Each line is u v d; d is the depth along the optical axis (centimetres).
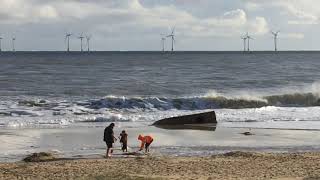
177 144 3900
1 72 14000
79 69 16025
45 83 10300
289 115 5791
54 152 3506
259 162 3098
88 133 4428
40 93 8256
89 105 6362
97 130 4628
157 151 3603
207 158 3250
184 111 6225
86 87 9450
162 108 6419
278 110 6275
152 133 4466
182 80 11438
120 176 2594
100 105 6331
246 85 10250
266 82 11000
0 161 3203
